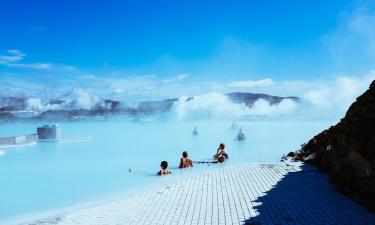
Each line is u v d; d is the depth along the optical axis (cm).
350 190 854
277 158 1689
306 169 1217
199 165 1524
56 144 2242
